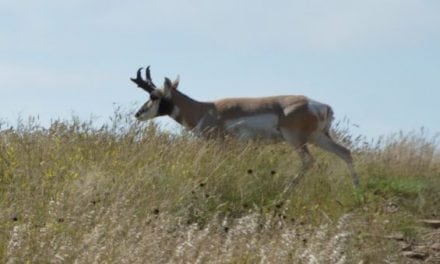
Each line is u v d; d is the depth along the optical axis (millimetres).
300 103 48156
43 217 30484
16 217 30062
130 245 27859
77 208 31062
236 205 37125
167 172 37438
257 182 39125
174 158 39125
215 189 37250
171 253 28234
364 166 45469
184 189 36000
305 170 42656
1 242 27797
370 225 34812
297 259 28516
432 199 41594
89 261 26703
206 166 38719
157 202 34375
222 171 38719
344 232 31312
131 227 29656
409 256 33875
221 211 36312
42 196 32531
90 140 40688
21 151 37688
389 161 46406
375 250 31953
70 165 36781
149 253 27500
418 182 43281
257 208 34906
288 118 48094
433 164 46781
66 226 29078
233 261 28188
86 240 27594
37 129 41125
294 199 38188
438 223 38062
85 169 36312
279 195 38125
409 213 39000
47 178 34500
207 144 42469
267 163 42062
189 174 37844
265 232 30719
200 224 34875
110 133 42000
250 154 42344
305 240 30203
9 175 35156
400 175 44938
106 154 38312
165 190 35625
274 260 28297
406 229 36344
